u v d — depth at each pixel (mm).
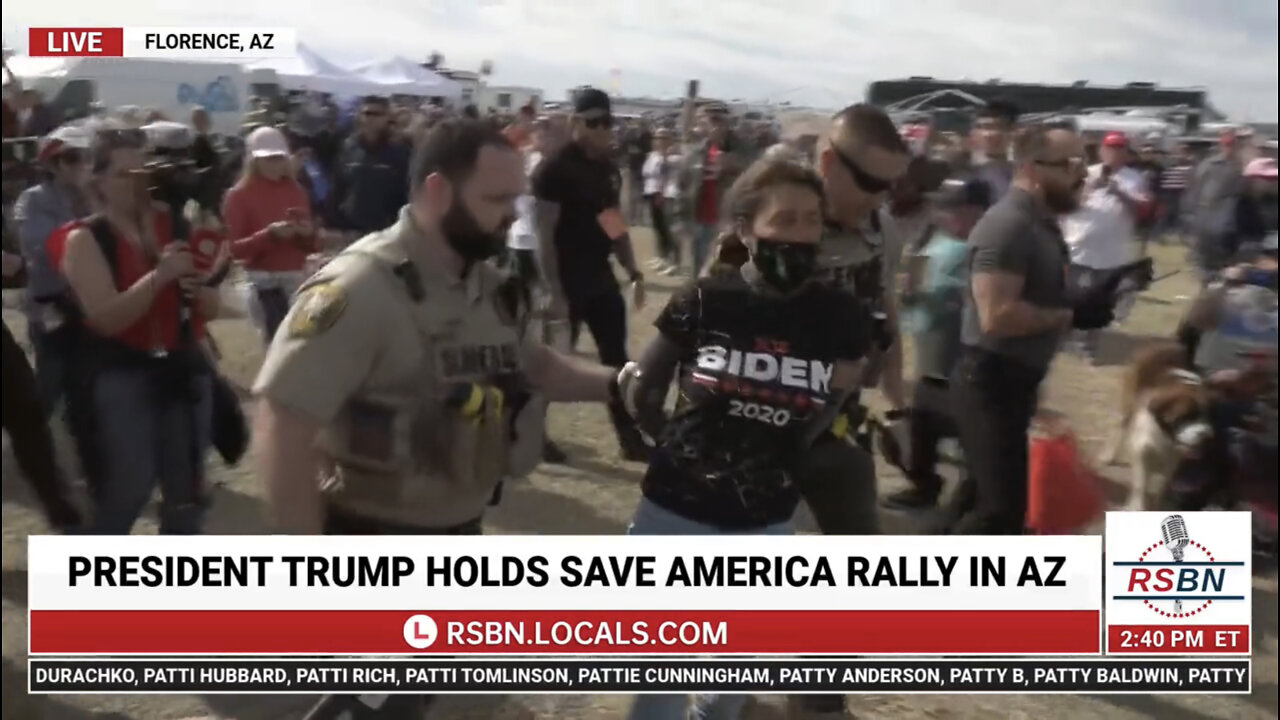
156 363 2994
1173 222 11266
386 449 2066
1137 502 4238
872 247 2801
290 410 1938
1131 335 8297
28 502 3680
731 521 2281
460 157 1992
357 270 1996
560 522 4434
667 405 2785
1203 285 6984
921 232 4531
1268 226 7098
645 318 8367
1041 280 3180
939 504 4488
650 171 10805
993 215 3193
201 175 3189
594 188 4449
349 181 6258
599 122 4438
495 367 2180
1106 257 6934
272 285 4941
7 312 4008
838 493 2891
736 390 2236
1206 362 4273
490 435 2152
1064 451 3557
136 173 2930
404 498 2117
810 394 2242
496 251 2109
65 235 2926
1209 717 3160
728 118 9492
